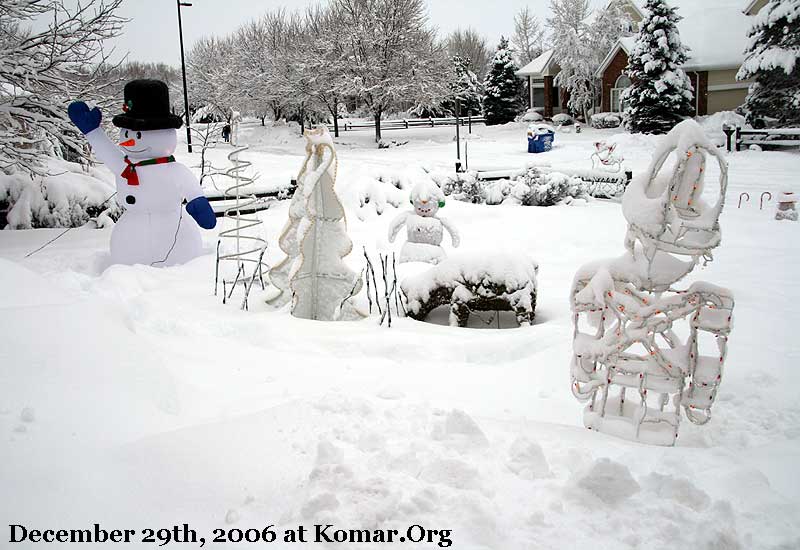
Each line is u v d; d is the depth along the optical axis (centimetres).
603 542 294
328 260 820
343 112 6556
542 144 3262
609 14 4612
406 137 4550
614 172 2005
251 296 852
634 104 3612
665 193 440
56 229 1388
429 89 4606
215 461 354
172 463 347
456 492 322
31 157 1370
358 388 521
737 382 532
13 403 371
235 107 5162
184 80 3469
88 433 363
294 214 805
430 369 589
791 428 449
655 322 440
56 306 500
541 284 980
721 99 3841
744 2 4181
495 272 762
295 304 802
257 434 391
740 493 336
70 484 316
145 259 1035
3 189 1418
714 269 1023
